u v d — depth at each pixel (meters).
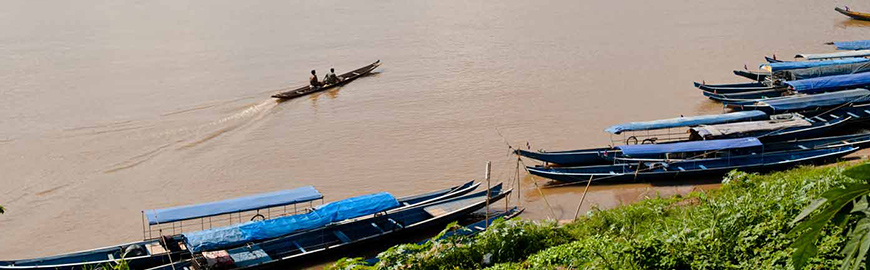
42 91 41.69
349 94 41.44
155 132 35.28
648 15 62.31
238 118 37.53
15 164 31.34
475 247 17.08
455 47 51.91
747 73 41.19
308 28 59.44
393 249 16.61
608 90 40.88
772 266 12.75
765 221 14.50
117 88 42.44
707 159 28.53
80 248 24.53
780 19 59.69
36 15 66.38
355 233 23.86
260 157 32.19
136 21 63.09
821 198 5.06
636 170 28.34
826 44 49.81
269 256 22.16
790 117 31.97
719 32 55.31
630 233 18.69
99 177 30.17
